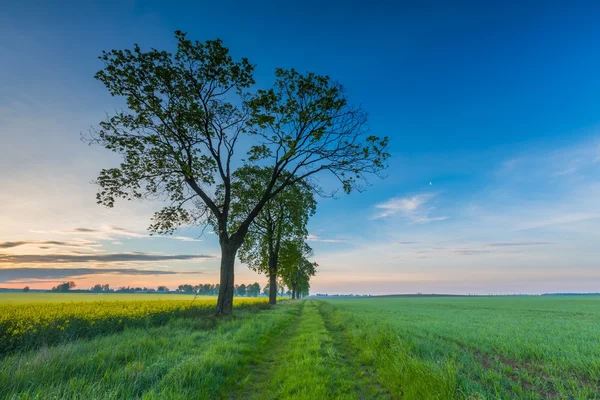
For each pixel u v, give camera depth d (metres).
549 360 9.04
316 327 15.20
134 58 16.55
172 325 13.53
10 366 6.00
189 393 5.28
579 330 16.91
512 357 9.57
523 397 5.71
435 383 5.58
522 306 56.06
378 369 7.32
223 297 17.59
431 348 9.90
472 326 18.27
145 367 6.48
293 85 18.91
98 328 11.80
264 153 20.70
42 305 23.78
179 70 17.36
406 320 22.34
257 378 6.90
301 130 19.62
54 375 5.74
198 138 19.30
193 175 19.09
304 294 137.62
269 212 34.62
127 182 17.66
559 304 66.25
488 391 5.73
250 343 9.99
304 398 5.25
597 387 6.60
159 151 17.77
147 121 17.48
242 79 18.27
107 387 5.32
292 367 7.25
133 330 12.01
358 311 33.22
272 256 37.16
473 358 9.02
